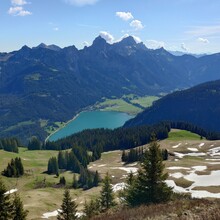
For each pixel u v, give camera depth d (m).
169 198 38.34
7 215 41.28
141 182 38.72
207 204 26.23
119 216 27.98
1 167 154.75
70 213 52.75
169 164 99.81
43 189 112.00
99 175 120.19
